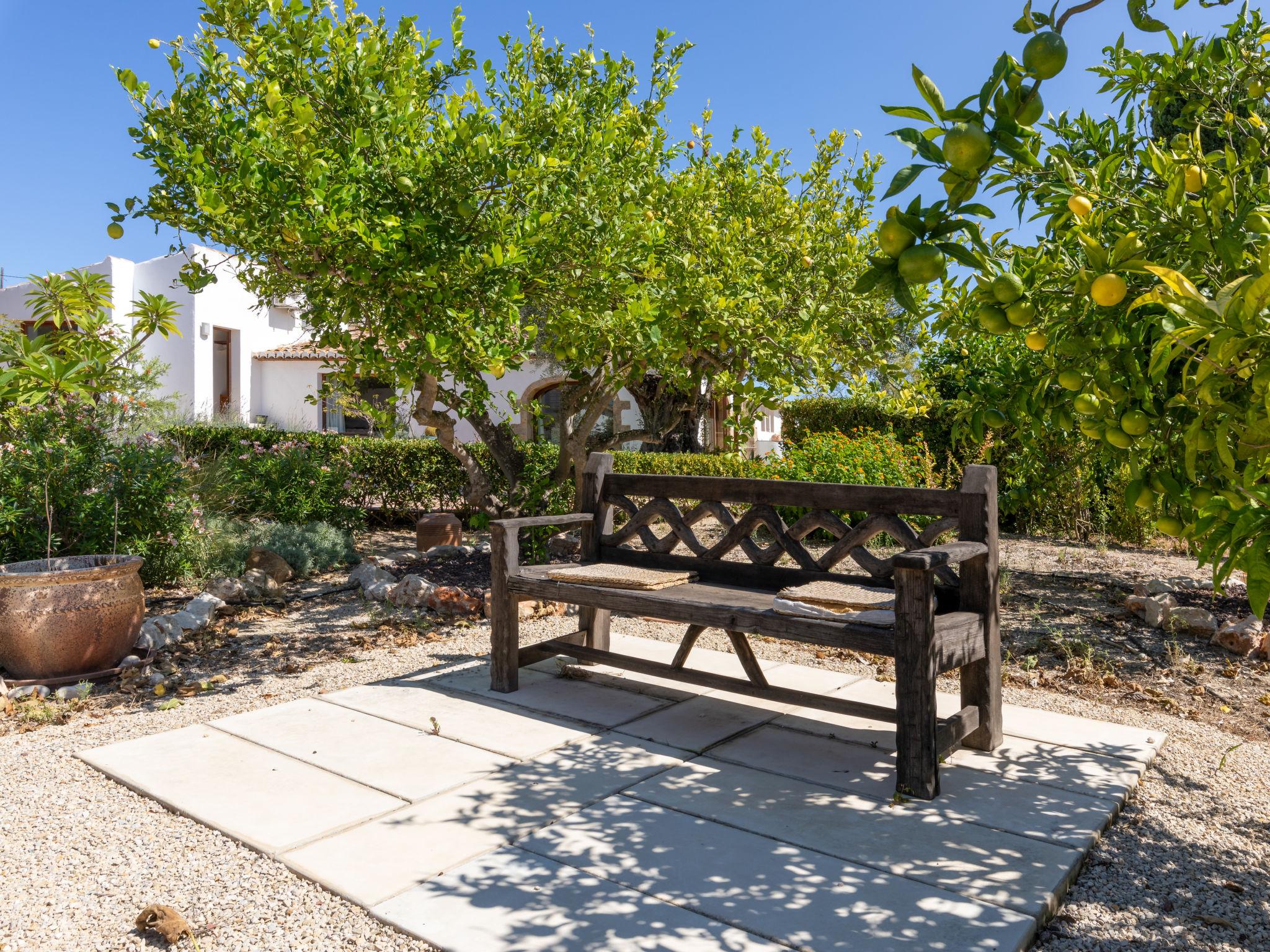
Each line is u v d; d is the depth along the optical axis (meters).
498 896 2.48
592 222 5.80
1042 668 5.07
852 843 2.83
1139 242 1.71
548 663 5.19
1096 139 3.25
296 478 9.36
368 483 11.49
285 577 7.50
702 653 5.34
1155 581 6.86
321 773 3.41
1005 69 1.38
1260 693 4.57
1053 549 9.60
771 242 7.45
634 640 5.66
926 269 1.35
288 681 4.78
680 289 6.40
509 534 4.52
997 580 3.70
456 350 5.51
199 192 4.54
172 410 12.74
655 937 2.28
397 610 6.56
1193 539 1.76
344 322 6.09
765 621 3.58
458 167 5.40
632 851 2.77
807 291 7.22
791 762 3.60
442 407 14.34
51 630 4.59
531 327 5.65
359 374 6.44
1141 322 1.87
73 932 2.34
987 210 1.38
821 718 4.18
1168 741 3.89
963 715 3.55
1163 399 1.99
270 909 2.45
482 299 5.52
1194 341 1.38
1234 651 5.28
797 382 6.81
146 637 5.35
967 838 2.87
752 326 6.44
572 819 3.01
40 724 4.11
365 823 2.96
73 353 6.34
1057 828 2.93
